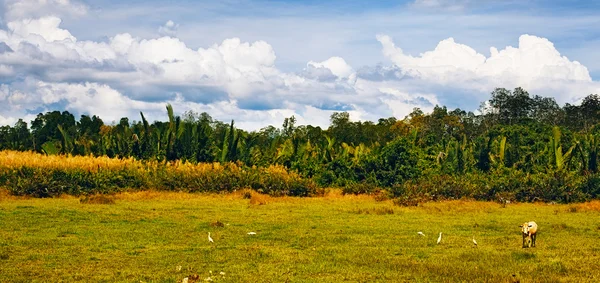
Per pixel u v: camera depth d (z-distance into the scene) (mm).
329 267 12438
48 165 31531
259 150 42625
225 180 33344
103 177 31578
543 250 14836
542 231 19141
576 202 32188
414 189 32500
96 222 19672
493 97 89000
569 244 15961
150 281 10961
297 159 41281
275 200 30328
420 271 11984
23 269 12016
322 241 16250
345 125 81125
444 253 14398
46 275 11492
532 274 11719
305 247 15258
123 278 11273
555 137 39375
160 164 35531
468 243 16062
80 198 27812
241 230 18469
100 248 14555
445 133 85812
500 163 41031
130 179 32719
